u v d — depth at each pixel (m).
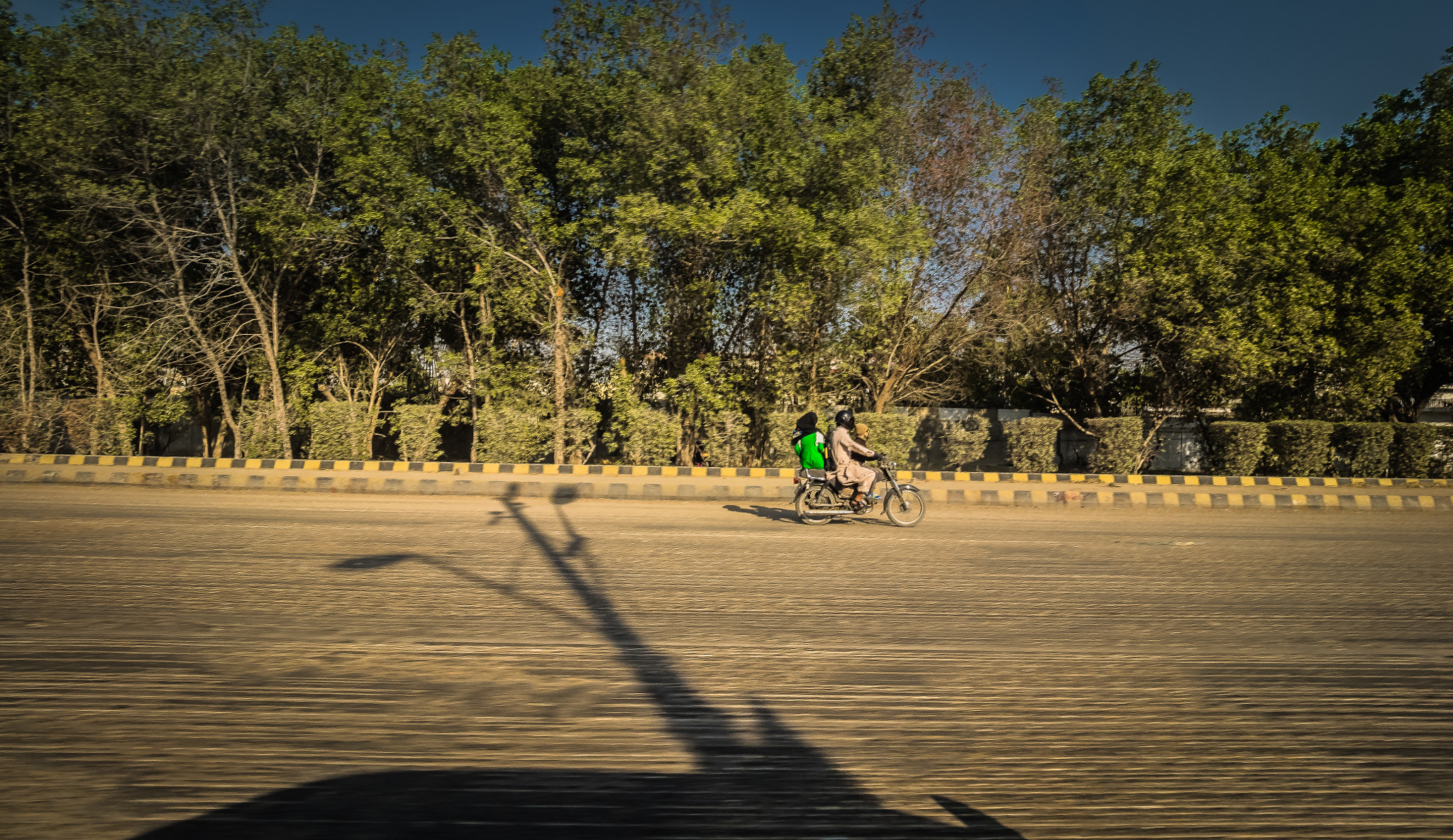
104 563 6.95
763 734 3.57
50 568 6.67
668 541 8.93
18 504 10.98
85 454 16.78
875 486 11.20
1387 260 17.25
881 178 16.20
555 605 5.82
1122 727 3.72
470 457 20.53
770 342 17.83
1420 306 18.14
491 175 16.41
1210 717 3.87
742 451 17.16
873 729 3.66
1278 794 3.07
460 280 18.05
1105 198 17.23
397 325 18.98
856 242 15.16
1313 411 19.03
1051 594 6.51
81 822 2.66
